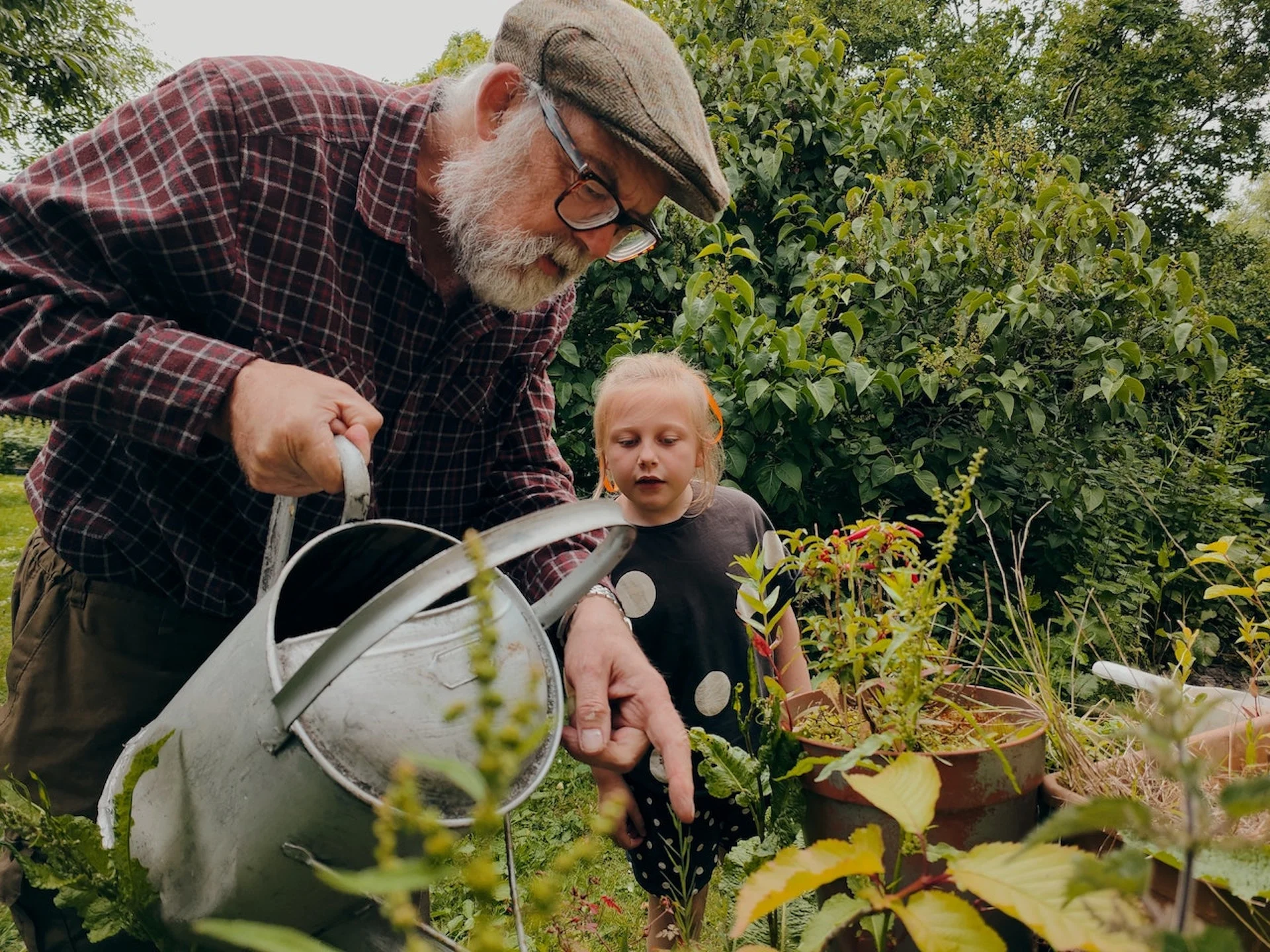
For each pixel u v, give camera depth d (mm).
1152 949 350
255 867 705
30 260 1098
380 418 926
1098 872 326
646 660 1091
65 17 12836
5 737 1355
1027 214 3771
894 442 3695
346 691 665
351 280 1296
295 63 1311
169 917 759
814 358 3268
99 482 1296
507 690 706
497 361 1489
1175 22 13578
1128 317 3742
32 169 1187
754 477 3234
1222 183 14844
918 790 515
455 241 1332
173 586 1307
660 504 1868
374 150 1278
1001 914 727
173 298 1176
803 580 1116
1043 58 14086
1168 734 340
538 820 2490
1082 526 3795
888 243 3680
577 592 947
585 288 3543
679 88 1300
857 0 15398
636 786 1718
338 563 967
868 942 722
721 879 894
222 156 1174
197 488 1271
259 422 906
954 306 3744
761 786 856
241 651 749
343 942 786
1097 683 2047
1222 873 518
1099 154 13445
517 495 1582
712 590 1844
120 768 860
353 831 667
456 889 2051
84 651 1314
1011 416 3447
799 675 1811
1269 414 5977
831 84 4184
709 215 1336
